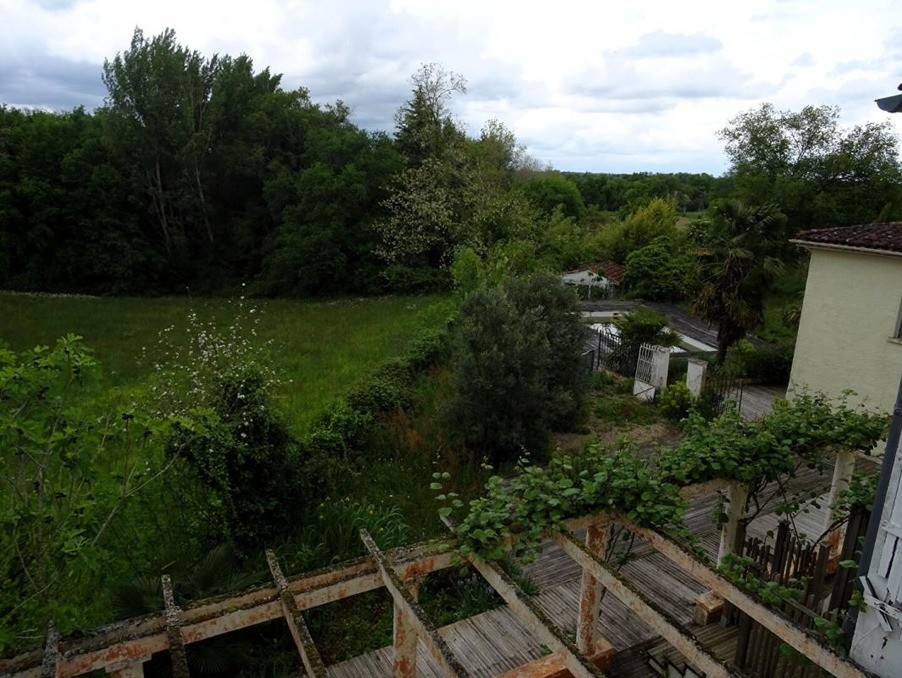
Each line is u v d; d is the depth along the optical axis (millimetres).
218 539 7262
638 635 6309
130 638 3812
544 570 7625
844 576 5555
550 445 11938
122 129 30734
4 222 29734
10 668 3666
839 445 6461
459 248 29406
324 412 11258
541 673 5262
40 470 4746
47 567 4855
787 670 5055
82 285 31422
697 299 17375
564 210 55688
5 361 4648
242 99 34344
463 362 10969
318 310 26672
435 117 33375
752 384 17781
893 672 3424
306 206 31812
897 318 11695
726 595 4137
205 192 33906
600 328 20031
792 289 31000
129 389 13102
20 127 31875
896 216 30281
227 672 5879
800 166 32531
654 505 4812
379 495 9375
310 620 6555
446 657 3377
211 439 6789
